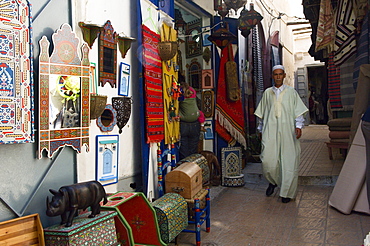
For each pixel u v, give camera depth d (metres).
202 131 6.45
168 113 4.50
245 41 8.30
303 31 16.94
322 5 6.92
